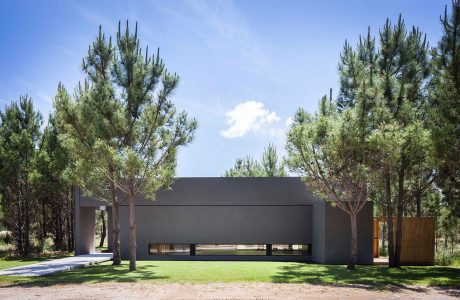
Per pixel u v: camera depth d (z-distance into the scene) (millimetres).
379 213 29906
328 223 19609
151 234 22984
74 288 12133
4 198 26750
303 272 15516
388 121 16188
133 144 17609
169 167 17812
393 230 19922
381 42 18453
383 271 16234
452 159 15305
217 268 16750
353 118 15844
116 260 18562
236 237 22859
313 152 16562
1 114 27406
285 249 22781
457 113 15367
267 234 22844
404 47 18078
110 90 17031
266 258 22719
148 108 16969
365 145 15516
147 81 17703
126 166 15281
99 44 17953
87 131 16922
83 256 22219
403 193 20078
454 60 14984
